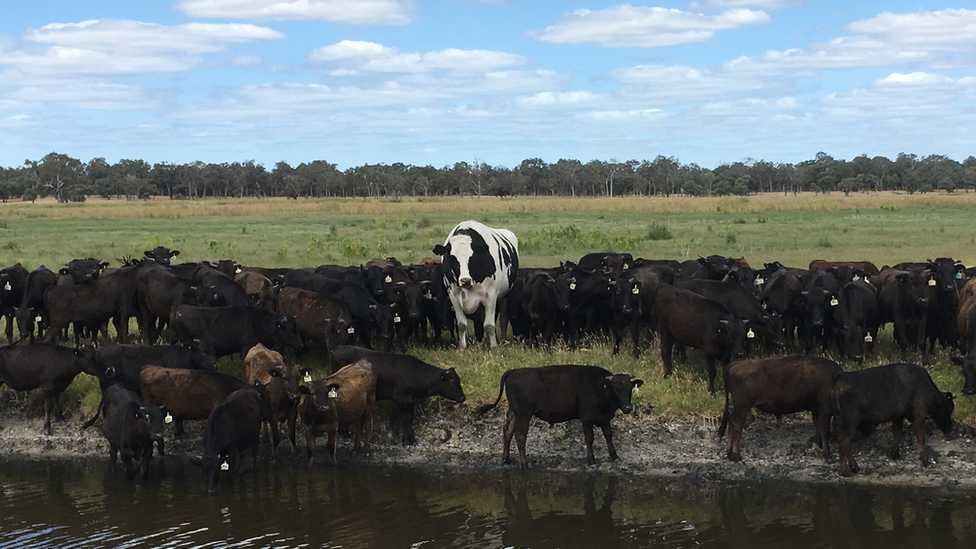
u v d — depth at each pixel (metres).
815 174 176.75
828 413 10.81
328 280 15.47
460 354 14.66
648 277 15.23
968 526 9.25
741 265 17.59
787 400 10.89
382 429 12.62
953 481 10.41
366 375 11.85
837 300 13.59
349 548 9.01
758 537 9.12
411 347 15.52
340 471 11.50
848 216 58.47
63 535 9.41
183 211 76.06
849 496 10.16
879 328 16.19
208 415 11.80
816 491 10.34
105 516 9.98
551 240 35.12
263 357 12.29
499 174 182.00
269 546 9.07
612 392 11.05
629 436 11.89
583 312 15.73
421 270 16.38
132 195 172.62
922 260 26.03
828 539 9.02
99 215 73.12
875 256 27.55
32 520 9.88
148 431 10.69
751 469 11.01
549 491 10.65
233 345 13.66
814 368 10.78
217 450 10.70
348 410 11.53
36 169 158.25
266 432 12.40
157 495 10.70
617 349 14.72
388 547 9.02
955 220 49.44
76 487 11.05
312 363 14.33
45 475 11.59
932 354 14.20
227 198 172.12
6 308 16.69
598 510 9.99
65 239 39.94
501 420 12.45
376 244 35.03
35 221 61.62
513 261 16.53
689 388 12.58
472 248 15.36
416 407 12.80
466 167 186.88
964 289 13.70
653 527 9.46
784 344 13.51
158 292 15.15
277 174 189.75
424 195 179.00
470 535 9.34
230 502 10.41
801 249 31.55
